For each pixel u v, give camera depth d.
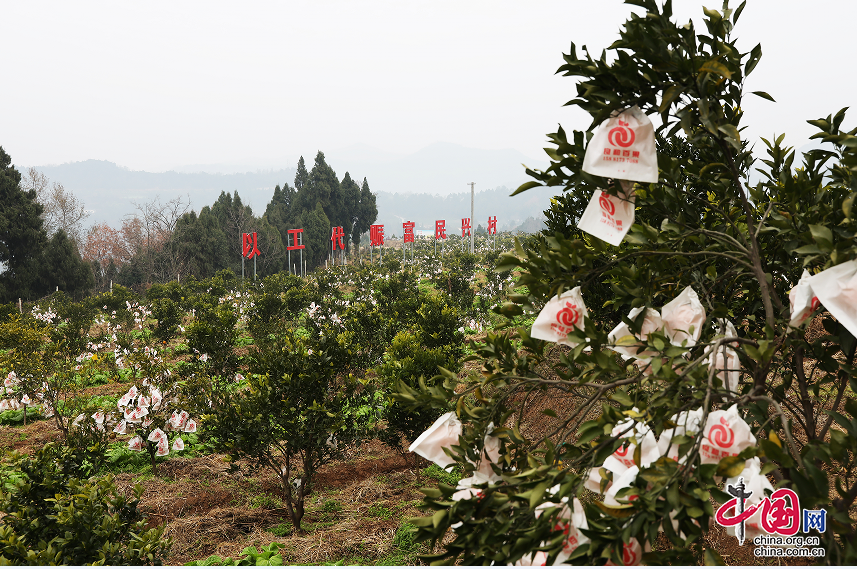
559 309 2.15
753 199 2.91
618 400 1.94
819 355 2.21
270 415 5.32
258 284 25.94
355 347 7.16
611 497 1.78
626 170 1.95
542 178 2.12
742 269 2.48
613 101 1.93
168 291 23.92
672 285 2.59
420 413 6.14
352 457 7.05
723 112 2.08
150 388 7.14
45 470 3.73
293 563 4.54
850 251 1.63
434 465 6.64
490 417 2.25
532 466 1.97
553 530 1.72
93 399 10.06
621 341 2.06
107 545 3.20
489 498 1.87
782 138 2.82
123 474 6.70
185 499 6.01
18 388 9.59
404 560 4.49
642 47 1.91
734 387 2.24
